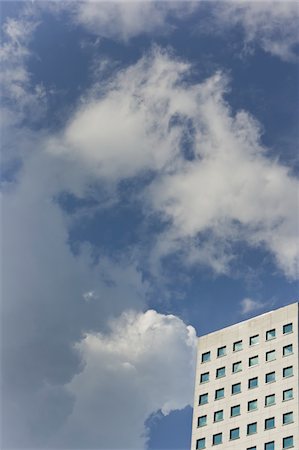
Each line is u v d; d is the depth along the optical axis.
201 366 153.12
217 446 141.50
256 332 150.00
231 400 144.88
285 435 134.62
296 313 146.88
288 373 140.88
